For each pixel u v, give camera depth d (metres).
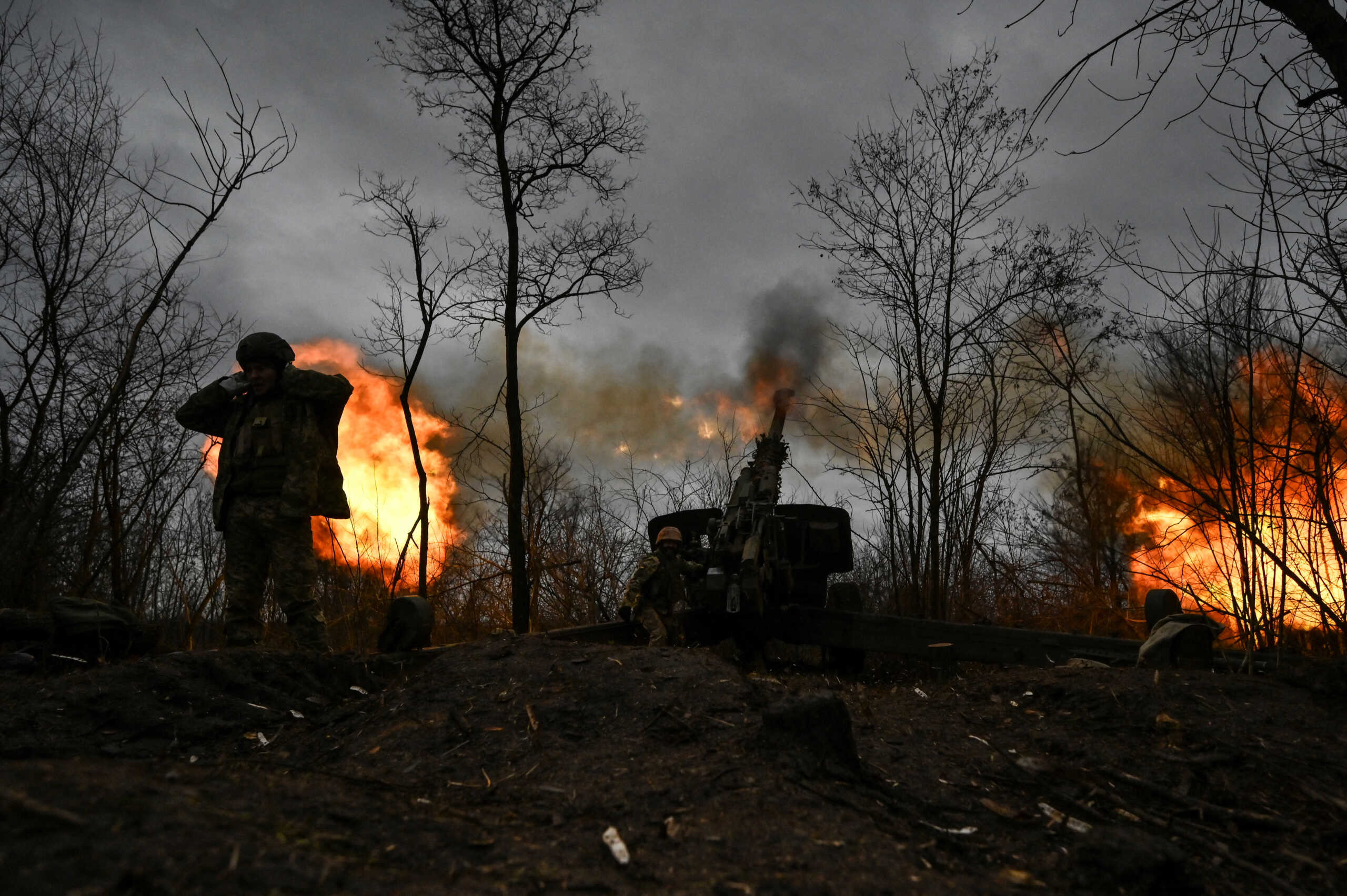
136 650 5.96
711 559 8.44
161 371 8.10
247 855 2.10
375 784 3.31
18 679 5.18
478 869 2.41
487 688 4.48
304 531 5.98
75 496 7.92
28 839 1.93
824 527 9.39
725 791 3.17
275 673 5.04
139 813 2.18
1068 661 6.75
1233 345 4.91
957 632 7.61
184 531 9.23
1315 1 4.36
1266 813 3.50
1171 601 6.10
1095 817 3.42
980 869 2.81
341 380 6.11
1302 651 5.96
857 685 7.40
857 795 3.33
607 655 4.77
